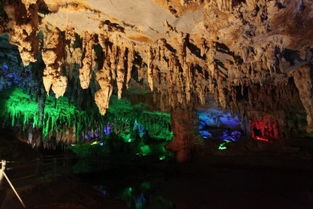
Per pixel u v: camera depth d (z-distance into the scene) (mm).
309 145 14977
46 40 6242
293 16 5949
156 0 5336
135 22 6168
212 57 7270
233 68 9086
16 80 10500
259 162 14469
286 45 7398
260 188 10625
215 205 9219
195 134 16844
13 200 7102
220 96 9477
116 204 9211
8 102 11805
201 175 13625
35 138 15547
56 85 6215
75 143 20625
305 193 9195
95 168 16656
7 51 8820
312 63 8938
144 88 13023
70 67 8758
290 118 15500
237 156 15664
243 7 5500
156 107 16344
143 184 12992
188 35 6793
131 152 20078
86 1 5418
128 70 7457
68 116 15766
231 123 18500
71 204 8156
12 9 4809
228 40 7082
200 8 5535
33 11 5105
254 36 6836
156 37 6867
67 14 5812
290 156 14250
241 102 14508
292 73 9836
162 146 20125
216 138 18500
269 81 11500
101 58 8297
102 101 7234
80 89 12844
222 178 12664
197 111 16953
